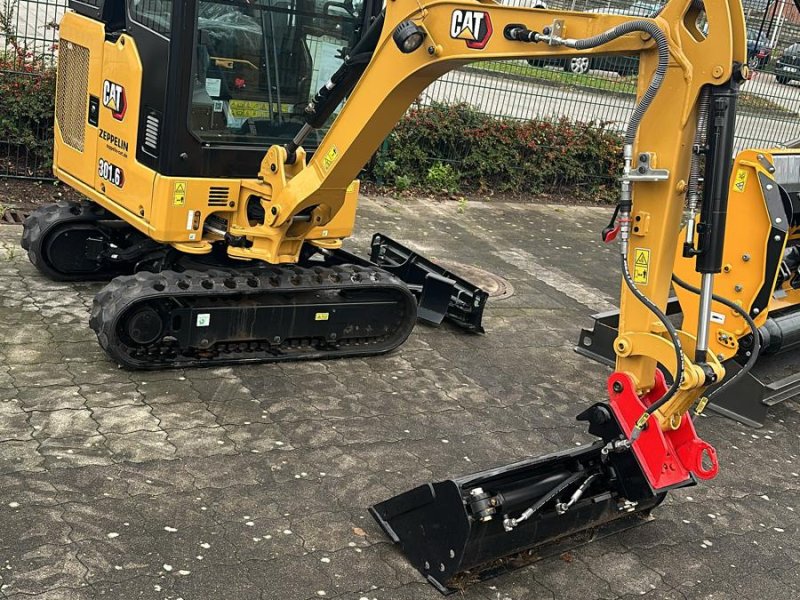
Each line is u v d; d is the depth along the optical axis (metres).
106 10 6.23
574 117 12.64
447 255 9.20
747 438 6.20
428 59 4.74
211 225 6.00
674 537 4.81
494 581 4.20
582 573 4.36
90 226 6.77
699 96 3.86
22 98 8.84
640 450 4.25
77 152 6.63
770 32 9.36
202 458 4.75
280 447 5.00
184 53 5.43
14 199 8.58
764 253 6.19
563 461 4.36
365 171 10.49
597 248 10.59
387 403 5.76
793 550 4.88
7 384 5.16
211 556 3.98
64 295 6.57
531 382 6.50
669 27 3.84
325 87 5.45
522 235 10.54
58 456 4.54
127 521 4.12
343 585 3.95
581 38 4.16
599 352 7.14
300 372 6.00
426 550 4.12
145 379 5.51
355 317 6.32
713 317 6.52
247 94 5.86
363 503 4.59
